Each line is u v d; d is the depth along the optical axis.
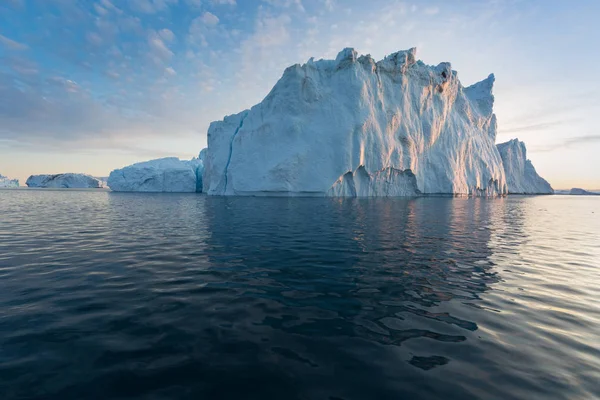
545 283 5.59
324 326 3.79
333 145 35.50
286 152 35.72
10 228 12.08
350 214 17.62
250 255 7.56
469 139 48.44
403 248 8.53
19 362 2.95
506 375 2.85
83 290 4.99
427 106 43.47
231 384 2.70
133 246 8.61
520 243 9.73
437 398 2.54
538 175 77.06
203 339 3.44
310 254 7.69
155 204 25.97
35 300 4.53
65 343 3.31
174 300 4.59
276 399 2.52
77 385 2.65
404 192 41.91
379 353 3.19
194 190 59.09
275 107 38.34
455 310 4.32
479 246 9.05
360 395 2.58
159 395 2.55
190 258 7.22
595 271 6.45
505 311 4.31
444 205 26.88
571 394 2.59
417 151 41.66
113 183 63.56
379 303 4.55
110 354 3.12
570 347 3.35
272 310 4.25
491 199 42.66
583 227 14.40
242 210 19.95
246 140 39.66
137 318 3.95
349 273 6.07
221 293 4.89
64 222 13.99
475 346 3.36
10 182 141.75
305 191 34.84
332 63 39.91
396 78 41.22
